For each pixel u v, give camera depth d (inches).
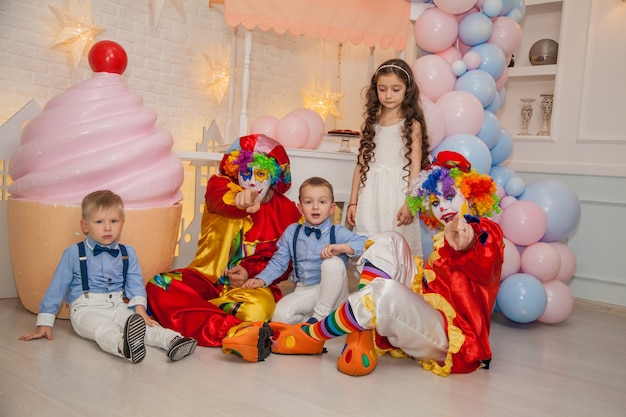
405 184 125.2
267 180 115.2
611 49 164.1
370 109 130.0
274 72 209.3
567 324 138.0
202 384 81.1
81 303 99.0
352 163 146.3
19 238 110.7
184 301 104.0
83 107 110.4
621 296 163.9
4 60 144.5
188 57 183.6
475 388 87.5
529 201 137.6
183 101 183.9
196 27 185.0
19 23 146.3
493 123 139.5
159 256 116.0
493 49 140.3
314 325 93.8
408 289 89.1
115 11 164.7
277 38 208.8
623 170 161.3
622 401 86.4
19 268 112.3
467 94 134.4
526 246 136.0
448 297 95.0
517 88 191.8
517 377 94.7
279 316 104.7
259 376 85.9
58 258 108.1
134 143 111.1
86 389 77.0
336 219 178.4
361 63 221.6
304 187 109.6
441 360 93.0
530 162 178.5
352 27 143.8
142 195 111.0
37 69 150.2
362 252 107.4
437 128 130.0
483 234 87.9
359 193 132.6
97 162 107.6
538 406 81.9
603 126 166.4
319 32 141.3
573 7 169.3
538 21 188.1
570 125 171.5
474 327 93.6
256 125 150.3
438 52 142.7
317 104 210.1
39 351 91.8
